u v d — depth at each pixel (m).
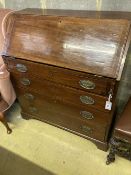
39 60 1.36
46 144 1.76
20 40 1.45
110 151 1.46
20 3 1.92
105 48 1.17
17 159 1.66
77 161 1.60
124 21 1.14
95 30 1.20
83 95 1.35
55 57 1.31
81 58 1.23
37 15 1.41
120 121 1.28
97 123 1.48
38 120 2.01
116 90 1.20
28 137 1.84
